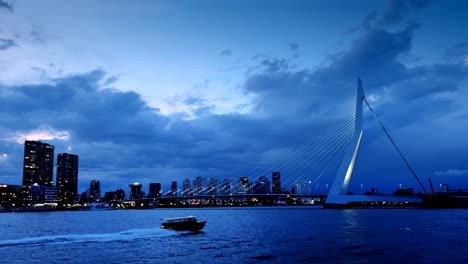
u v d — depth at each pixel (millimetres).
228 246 51906
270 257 42375
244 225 91688
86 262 40781
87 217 186000
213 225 94500
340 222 90125
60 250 48812
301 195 166875
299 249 47375
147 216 182375
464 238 54531
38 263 40594
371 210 156625
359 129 143750
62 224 118562
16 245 53219
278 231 72750
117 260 41844
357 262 38125
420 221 86750
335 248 47250
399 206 199250
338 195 160125
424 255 41094
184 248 50344
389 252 43312
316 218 110875
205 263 39656
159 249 49469
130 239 60375
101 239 59844
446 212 130375
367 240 54094
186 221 72250
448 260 38250
